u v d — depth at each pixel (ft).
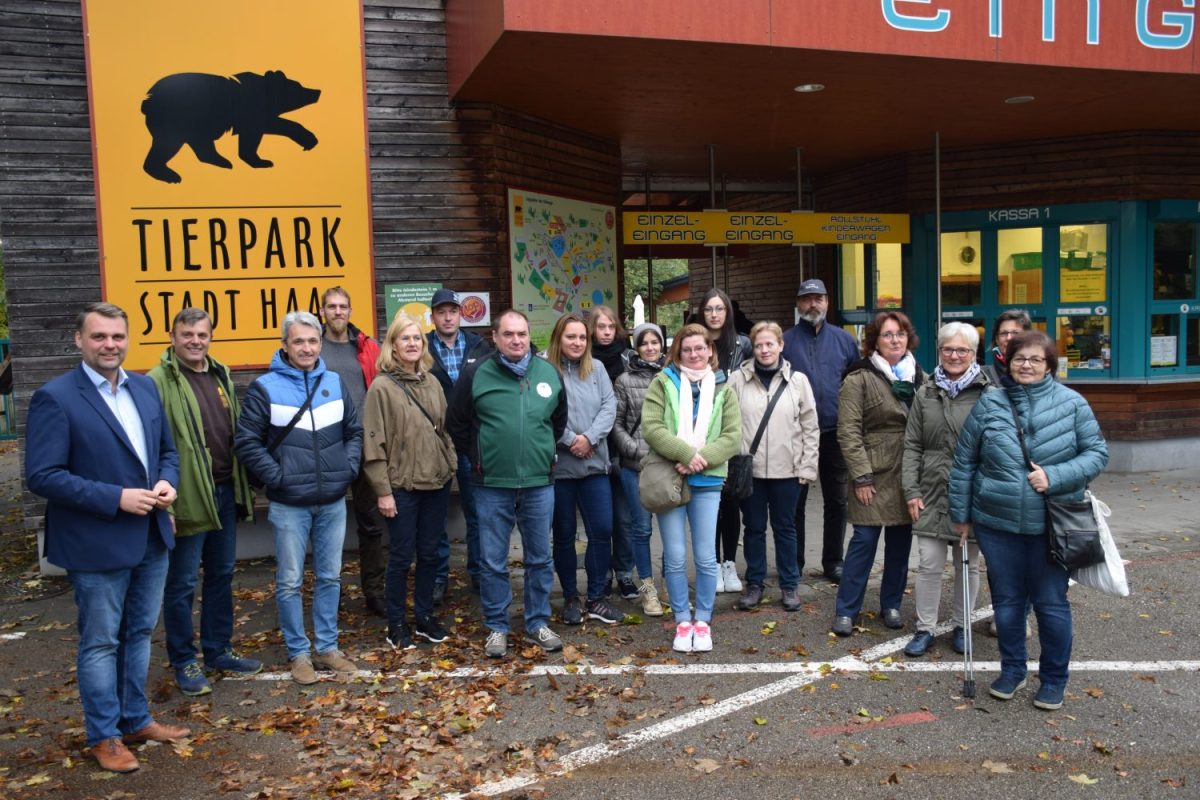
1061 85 25.66
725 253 40.09
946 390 15.71
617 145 31.12
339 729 13.62
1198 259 33.76
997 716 13.57
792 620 18.04
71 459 12.23
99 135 22.56
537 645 16.71
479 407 16.24
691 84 24.30
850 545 17.12
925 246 34.81
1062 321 33.94
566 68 22.34
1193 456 33.40
